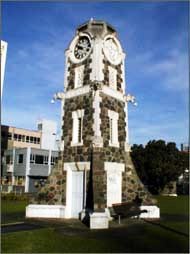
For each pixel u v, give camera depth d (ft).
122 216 55.72
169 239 38.29
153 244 35.45
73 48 65.77
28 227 46.21
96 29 63.00
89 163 55.72
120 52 67.10
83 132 58.65
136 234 41.65
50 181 60.18
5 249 32.35
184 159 162.61
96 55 60.44
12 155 173.58
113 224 50.62
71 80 64.34
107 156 57.41
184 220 56.13
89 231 43.83
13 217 57.57
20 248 32.91
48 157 174.19
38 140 211.00
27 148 165.68
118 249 32.96
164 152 160.45
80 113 60.18
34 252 31.45
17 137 199.52
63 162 60.75
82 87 61.05
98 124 56.54
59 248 33.22
